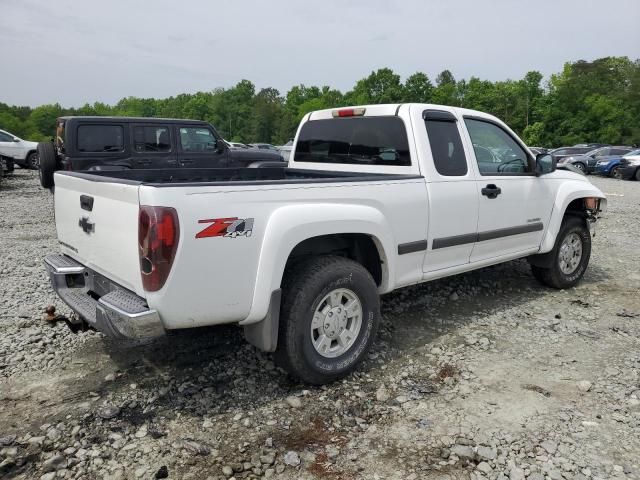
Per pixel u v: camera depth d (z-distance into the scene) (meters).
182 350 4.05
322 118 5.17
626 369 3.83
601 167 24.64
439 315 4.92
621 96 74.38
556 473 2.66
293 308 3.28
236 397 3.39
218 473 2.66
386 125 4.49
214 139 11.27
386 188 3.85
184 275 2.85
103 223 3.20
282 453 2.82
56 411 3.19
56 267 3.68
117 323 2.85
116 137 9.81
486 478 2.63
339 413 3.22
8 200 13.25
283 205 3.24
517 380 3.65
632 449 2.87
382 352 4.09
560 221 5.51
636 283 6.11
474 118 4.80
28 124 121.12
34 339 4.20
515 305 5.26
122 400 3.33
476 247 4.71
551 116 74.88
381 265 3.92
